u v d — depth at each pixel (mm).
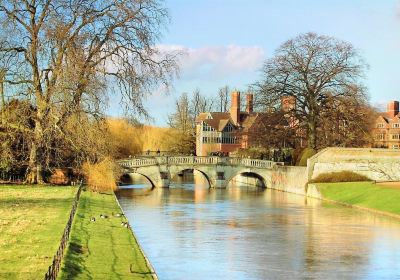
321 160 78938
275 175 92688
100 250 28594
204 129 153875
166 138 145875
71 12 59656
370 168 79125
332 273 30328
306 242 39531
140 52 62438
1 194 53219
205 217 53031
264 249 36719
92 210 44938
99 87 59812
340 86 83188
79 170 70000
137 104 62625
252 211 58500
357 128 84000
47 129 59594
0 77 58594
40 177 65688
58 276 21094
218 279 28578
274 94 85250
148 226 46531
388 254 35438
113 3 61594
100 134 62469
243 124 156750
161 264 31906
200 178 127375
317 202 68938
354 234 43344
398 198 59688
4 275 21406
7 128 61406
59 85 58188
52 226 33375
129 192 80750
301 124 86812
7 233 30656
